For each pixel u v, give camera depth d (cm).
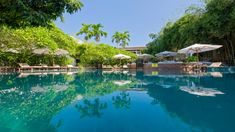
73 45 2566
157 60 2983
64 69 2078
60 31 2302
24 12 405
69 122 302
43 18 434
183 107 386
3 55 1570
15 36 1428
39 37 1686
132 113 353
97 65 2802
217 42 1998
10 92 591
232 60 1917
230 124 280
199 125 279
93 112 362
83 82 878
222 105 393
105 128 276
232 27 1672
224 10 1644
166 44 2955
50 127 281
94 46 2823
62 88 682
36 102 450
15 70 1639
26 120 314
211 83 752
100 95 537
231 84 714
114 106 408
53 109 385
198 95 509
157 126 280
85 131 263
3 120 313
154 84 766
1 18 468
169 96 507
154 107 394
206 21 1747
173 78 992
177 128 270
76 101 460
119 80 958
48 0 458
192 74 1228
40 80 967
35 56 1928
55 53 1906
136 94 547
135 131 261
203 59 2327
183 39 2281
